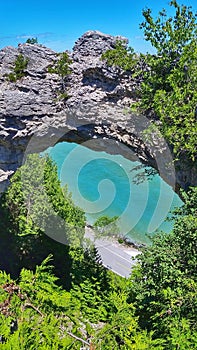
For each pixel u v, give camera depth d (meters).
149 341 6.44
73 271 15.79
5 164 16.75
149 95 14.62
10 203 19.81
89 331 6.25
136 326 6.80
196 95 13.15
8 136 16.02
